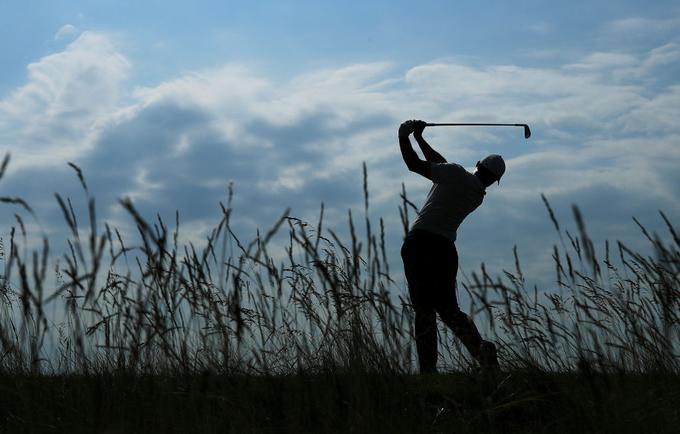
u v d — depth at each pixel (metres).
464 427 3.14
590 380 3.13
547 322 3.45
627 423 3.12
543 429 3.17
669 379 3.54
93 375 3.34
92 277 2.77
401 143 4.91
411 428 3.19
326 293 3.56
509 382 3.53
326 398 3.34
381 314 3.39
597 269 3.25
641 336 3.66
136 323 3.14
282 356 3.72
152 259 3.15
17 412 3.27
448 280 4.62
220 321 3.32
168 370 3.40
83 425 3.09
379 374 3.32
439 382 3.70
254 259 3.27
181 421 3.15
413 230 4.70
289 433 3.17
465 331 4.04
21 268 2.80
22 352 3.27
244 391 3.27
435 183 4.83
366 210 3.41
